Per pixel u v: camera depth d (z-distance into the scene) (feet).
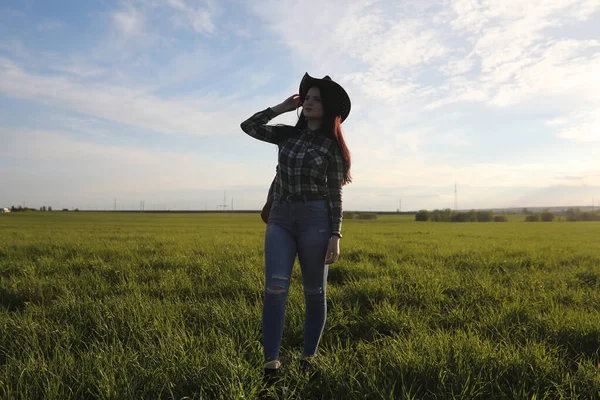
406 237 62.69
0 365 8.94
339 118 8.76
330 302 14.96
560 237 70.33
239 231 84.12
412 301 15.16
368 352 9.52
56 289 17.11
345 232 82.94
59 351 9.20
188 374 8.00
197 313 12.47
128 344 10.05
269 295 8.16
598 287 19.44
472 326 11.79
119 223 147.64
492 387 7.72
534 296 16.06
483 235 74.74
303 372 8.47
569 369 8.66
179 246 37.81
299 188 8.27
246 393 7.22
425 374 8.18
